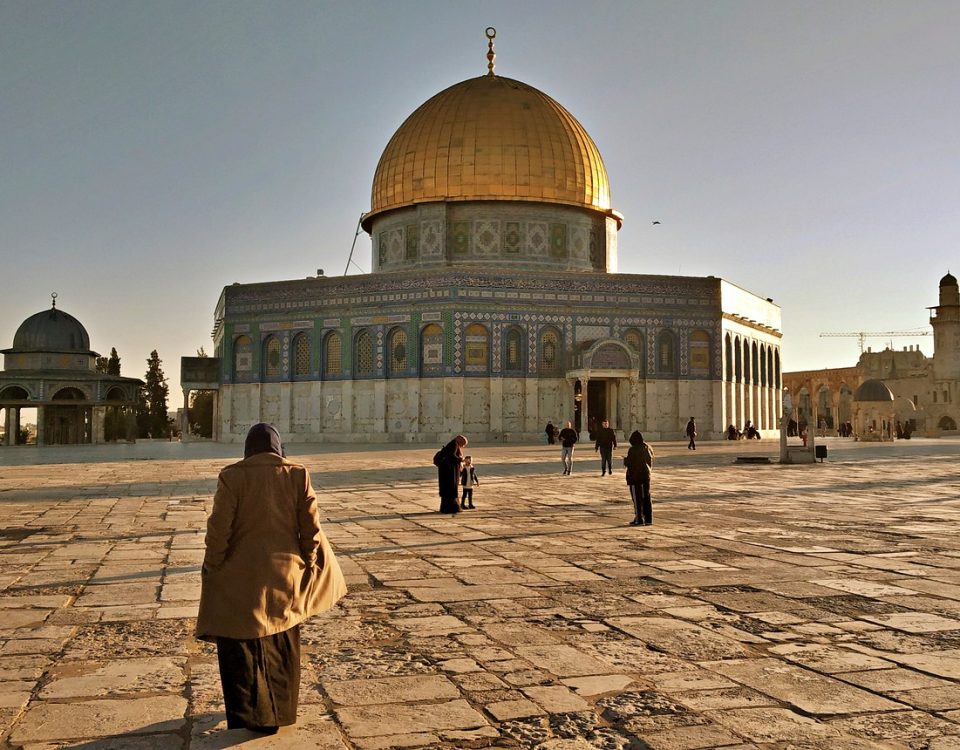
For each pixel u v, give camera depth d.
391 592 9.73
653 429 57.47
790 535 14.10
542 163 60.03
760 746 5.27
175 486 23.97
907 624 8.18
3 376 60.38
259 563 5.88
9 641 7.86
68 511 17.89
